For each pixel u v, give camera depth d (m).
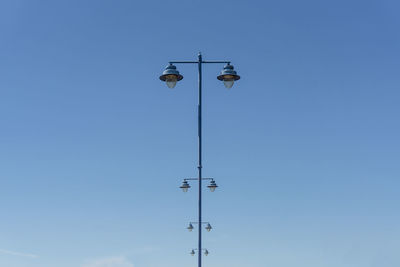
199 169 22.27
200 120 21.66
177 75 19.38
